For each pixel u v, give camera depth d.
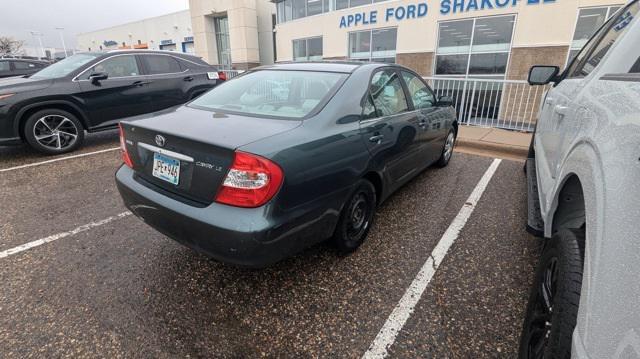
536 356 1.42
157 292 2.18
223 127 2.04
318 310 2.04
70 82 5.15
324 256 2.57
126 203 2.37
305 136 2.01
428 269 2.42
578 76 2.43
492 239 2.82
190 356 1.73
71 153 5.28
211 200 1.85
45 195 3.66
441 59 12.15
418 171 3.67
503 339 1.83
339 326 1.92
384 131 2.68
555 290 1.42
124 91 5.69
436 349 1.77
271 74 2.85
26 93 4.75
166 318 1.97
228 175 1.76
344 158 2.21
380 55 13.82
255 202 1.73
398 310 2.04
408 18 12.52
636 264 0.82
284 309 2.04
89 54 5.74
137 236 2.84
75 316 1.97
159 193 2.09
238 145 1.76
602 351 0.86
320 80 2.60
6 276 2.31
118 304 2.07
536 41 10.12
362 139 2.40
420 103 3.57
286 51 17.94
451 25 11.63
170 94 6.31
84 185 3.95
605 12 9.04
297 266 2.45
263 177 1.72
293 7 17.12
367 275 2.35
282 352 1.76
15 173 4.36
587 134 1.40
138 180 2.28
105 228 2.97
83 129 5.44
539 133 3.25
